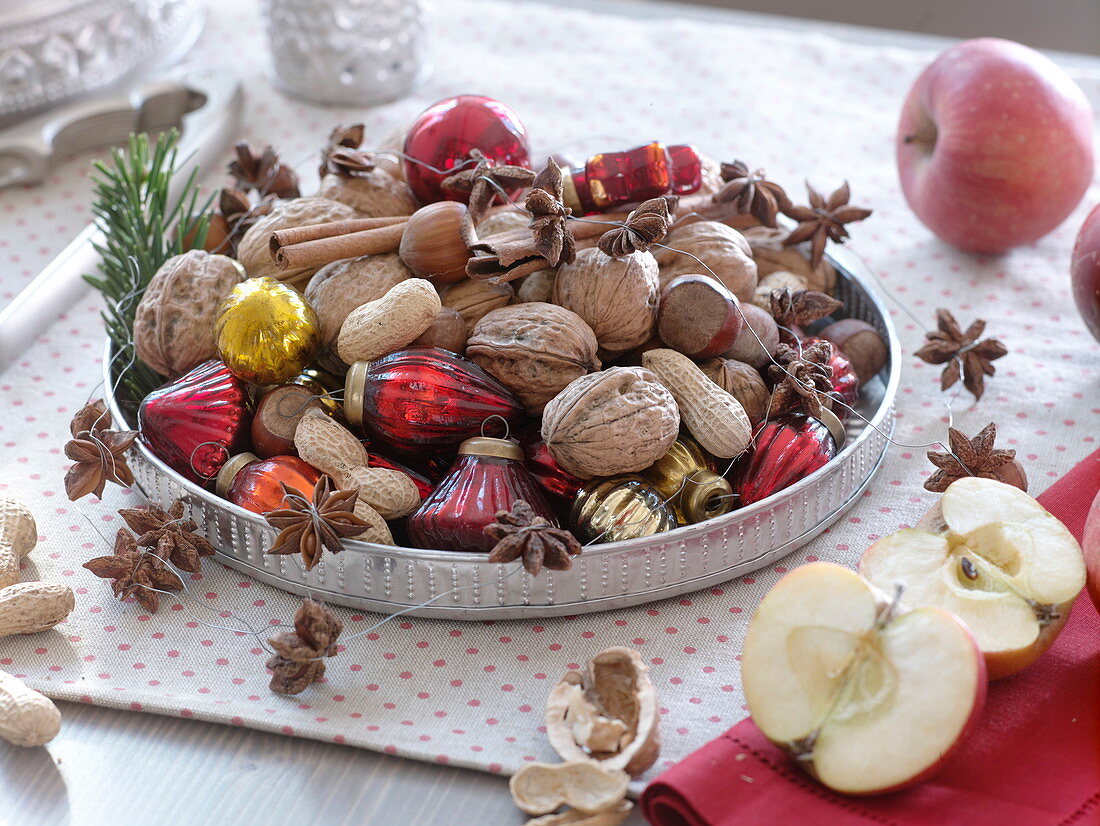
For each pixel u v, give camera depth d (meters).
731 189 0.56
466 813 0.42
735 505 0.50
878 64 0.84
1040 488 0.54
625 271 0.50
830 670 0.41
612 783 0.42
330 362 0.52
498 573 0.46
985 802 0.41
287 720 0.44
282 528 0.46
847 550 0.51
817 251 0.58
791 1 1.29
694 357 0.51
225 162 0.75
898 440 0.56
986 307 0.65
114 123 0.77
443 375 0.48
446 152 0.55
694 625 0.48
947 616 0.41
